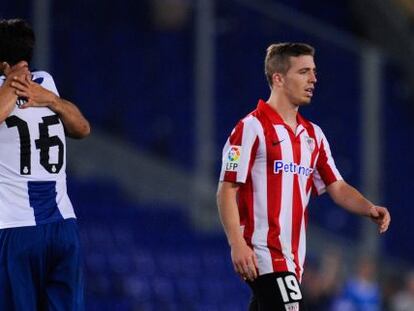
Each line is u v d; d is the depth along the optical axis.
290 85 22.89
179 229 48.47
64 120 21.84
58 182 21.70
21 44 21.69
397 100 52.00
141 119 49.91
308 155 23.02
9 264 21.25
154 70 50.09
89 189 48.44
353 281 45.28
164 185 49.50
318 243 49.41
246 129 22.69
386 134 51.19
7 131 21.30
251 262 21.95
